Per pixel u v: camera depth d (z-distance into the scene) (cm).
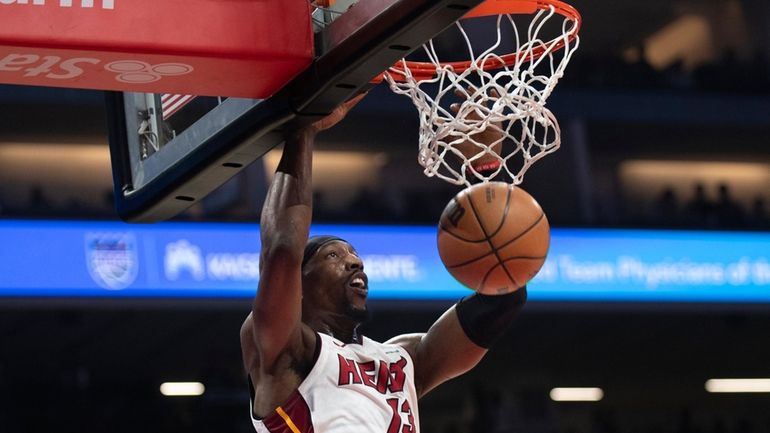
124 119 337
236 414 1385
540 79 320
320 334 325
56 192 1494
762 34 1661
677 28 1677
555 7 303
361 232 1195
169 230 1119
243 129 287
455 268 296
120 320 1301
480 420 1507
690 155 1667
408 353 350
